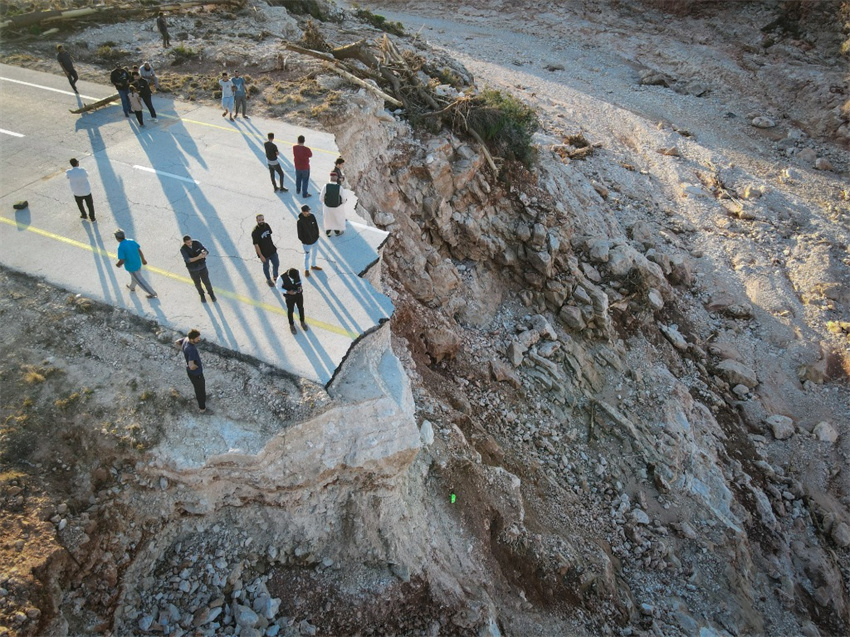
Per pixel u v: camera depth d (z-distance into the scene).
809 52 48.72
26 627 8.51
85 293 12.94
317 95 21.28
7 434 10.34
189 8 28.91
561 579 14.60
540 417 19.83
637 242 29.70
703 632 15.60
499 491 15.23
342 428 11.18
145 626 9.78
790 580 18.38
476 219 22.80
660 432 20.84
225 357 11.77
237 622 10.23
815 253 31.33
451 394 18.16
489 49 53.88
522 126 24.53
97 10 26.20
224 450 10.40
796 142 42.81
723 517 19.11
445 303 21.27
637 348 24.08
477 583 13.09
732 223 33.50
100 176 16.66
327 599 11.16
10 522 9.34
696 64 50.25
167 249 14.23
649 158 38.44
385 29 37.97
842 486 22.20
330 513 11.69
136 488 10.34
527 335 21.77
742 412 24.06
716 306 28.20
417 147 21.84
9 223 14.82
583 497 18.34
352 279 13.78
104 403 10.87
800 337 27.19
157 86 21.20
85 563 9.61
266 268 13.07
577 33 57.09
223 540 10.88
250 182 16.73
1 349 11.69
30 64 22.64
